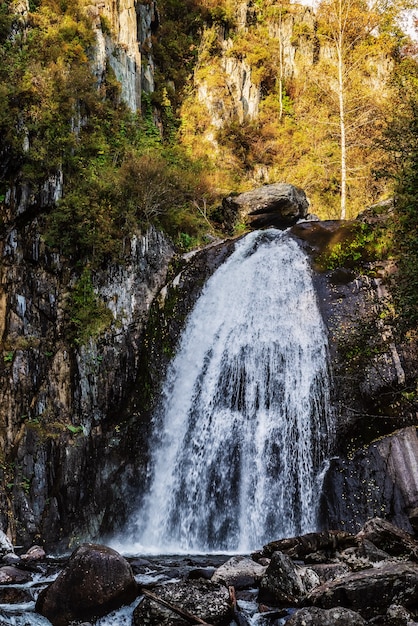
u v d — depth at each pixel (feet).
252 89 117.60
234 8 127.03
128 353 55.01
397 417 44.86
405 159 49.47
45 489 49.01
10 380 51.90
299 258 56.08
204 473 48.80
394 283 47.50
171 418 52.90
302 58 125.29
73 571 25.63
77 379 52.85
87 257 56.80
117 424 53.11
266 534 44.47
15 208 56.29
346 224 57.26
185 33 120.57
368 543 29.35
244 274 57.82
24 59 62.08
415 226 49.19
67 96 61.26
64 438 50.65
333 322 50.31
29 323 54.34
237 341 53.88
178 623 23.61
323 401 47.14
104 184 59.26
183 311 57.62
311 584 25.90
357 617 22.16
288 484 45.44
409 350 46.50
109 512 49.44
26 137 57.31
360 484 42.52
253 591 27.02
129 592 25.62
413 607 23.93
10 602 26.86
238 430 49.44
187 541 46.88
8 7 63.67
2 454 49.49
